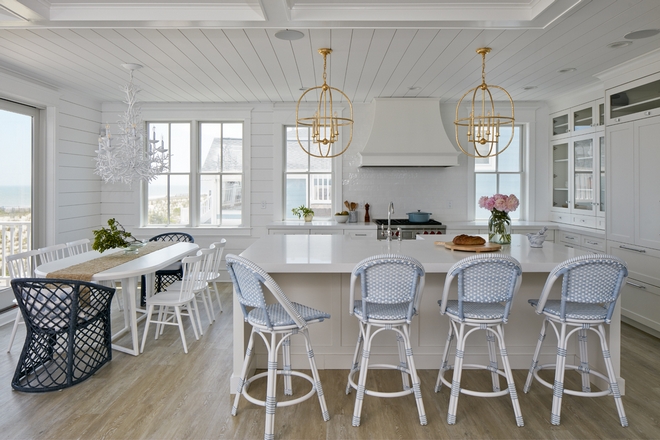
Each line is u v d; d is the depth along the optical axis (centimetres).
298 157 655
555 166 629
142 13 323
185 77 492
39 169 532
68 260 393
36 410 275
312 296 330
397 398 292
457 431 253
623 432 252
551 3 298
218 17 323
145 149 630
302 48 391
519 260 297
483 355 334
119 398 291
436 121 589
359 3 320
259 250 339
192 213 654
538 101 634
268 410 241
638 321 432
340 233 599
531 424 260
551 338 334
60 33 355
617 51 399
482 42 375
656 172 404
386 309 267
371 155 585
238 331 298
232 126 655
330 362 335
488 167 654
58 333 311
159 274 501
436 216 649
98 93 575
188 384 313
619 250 457
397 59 423
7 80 456
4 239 493
